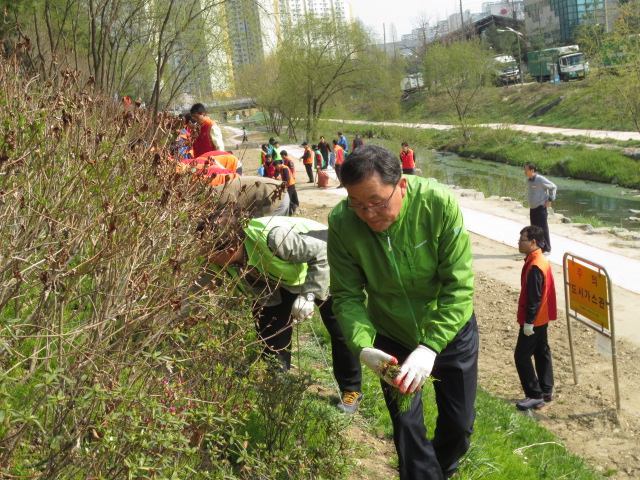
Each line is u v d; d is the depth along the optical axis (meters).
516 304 10.37
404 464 3.36
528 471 5.28
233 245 3.95
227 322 3.54
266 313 4.48
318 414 4.09
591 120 42.78
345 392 4.87
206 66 15.51
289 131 55.38
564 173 32.56
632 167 29.42
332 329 4.74
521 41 76.19
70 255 2.81
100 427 2.40
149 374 2.98
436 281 3.42
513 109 52.66
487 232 15.36
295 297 4.51
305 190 23.58
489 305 10.41
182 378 3.19
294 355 5.68
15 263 2.85
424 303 3.48
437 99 64.25
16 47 3.98
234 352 3.39
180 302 2.79
